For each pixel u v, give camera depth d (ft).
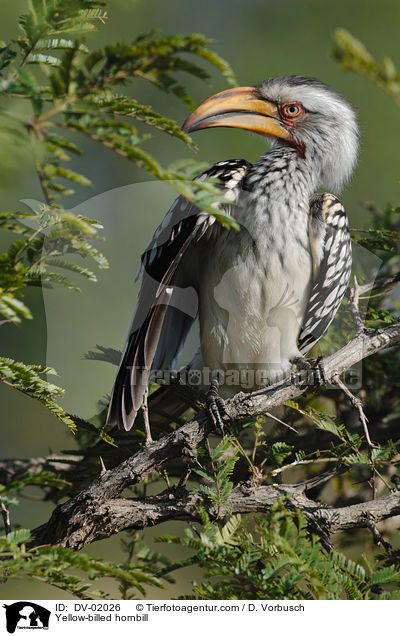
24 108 10.18
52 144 9.40
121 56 9.37
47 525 15.26
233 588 13.26
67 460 19.56
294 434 21.58
